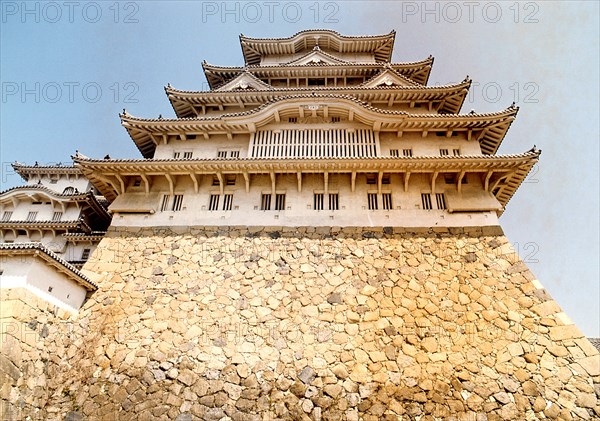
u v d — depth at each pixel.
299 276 17.14
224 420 13.27
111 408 13.62
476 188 19.41
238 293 16.70
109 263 18.06
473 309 15.80
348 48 30.75
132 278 17.48
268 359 14.66
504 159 18.16
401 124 21.25
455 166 18.67
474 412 13.23
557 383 13.71
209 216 19.36
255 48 30.72
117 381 14.23
